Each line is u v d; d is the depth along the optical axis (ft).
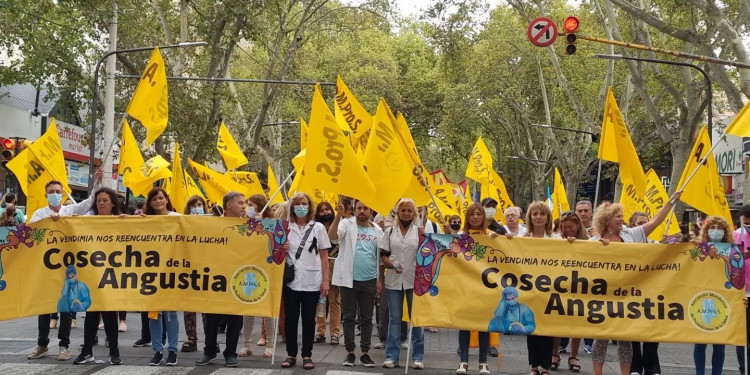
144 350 35.47
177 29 111.34
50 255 31.07
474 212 31.42
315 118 30.94
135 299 31.09
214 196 53.16
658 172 159.84
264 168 143.64
